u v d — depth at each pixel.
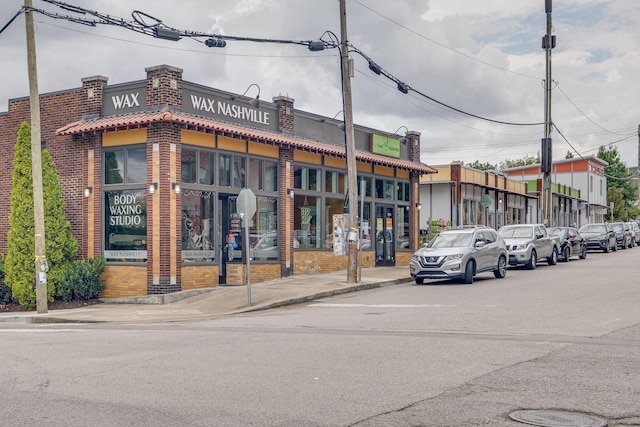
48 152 22.38
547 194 33.56
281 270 23.69
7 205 24.19
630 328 11.62
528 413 6.48
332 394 7.30
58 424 6.37
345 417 6.40
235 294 19.34
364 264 28.20
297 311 16.44
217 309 17.78
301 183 24.94
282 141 22.83
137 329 13.96
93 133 21.00
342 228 22.47
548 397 7.05
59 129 21.03
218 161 21.48
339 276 24.16
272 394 7.34
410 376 8.12
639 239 48.84
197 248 20.67
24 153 20.55
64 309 19.33
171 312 17.56
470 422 6.21
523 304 15.48
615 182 81.06
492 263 22.55
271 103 23.89
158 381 8.15
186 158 20.45
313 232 25.52
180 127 20.03
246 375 8.36
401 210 31.25
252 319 15.13
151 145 19.81
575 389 7.36
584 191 66.69
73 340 12.14
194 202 20.64
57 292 20.25
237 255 22.66
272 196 23.55
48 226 20.38
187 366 9.05
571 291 17.94
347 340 10.97
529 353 9.45
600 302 15.38
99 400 7.27
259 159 23.09
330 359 9.30
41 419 6.55
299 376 8.23
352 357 9.41
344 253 22.45
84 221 21.28
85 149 21.33
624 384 7.56
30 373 8.91
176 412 6.70
